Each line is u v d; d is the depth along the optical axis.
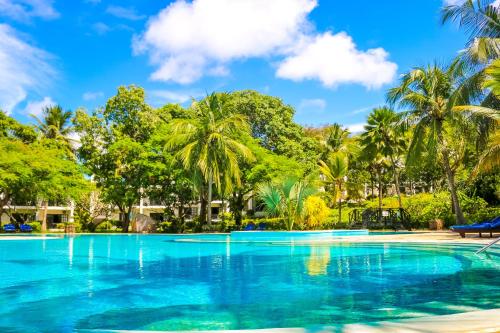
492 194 28.64
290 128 38.28
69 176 32.06
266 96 38.84
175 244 16.23
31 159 29.02
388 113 32.84
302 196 21.20
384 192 53.44
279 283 6.62
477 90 17.62
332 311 4.61
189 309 4.88
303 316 4.41
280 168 29.12
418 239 15.60
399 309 4.63
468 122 19.06
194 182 26.55
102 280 7.16
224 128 26.95
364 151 34.81
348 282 6.61
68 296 5.77
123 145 29.89
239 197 32.88
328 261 9.66
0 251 13.38
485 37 16.55
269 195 21.31
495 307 4.64
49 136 41.41
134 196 30.80
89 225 35.50
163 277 7.42
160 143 30.41
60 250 13.66
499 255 10.34
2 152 28.66
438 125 23.38
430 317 3.17
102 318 4.52
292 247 14.09
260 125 38.00
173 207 36.03
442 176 39.44
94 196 41.22
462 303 4.88
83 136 33.28
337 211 34.31
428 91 23.55
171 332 3.36
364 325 2.98
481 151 20.36
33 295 5.87
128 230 33.81
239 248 14.00
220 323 4.20
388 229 26.72
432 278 6.91
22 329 4.09
